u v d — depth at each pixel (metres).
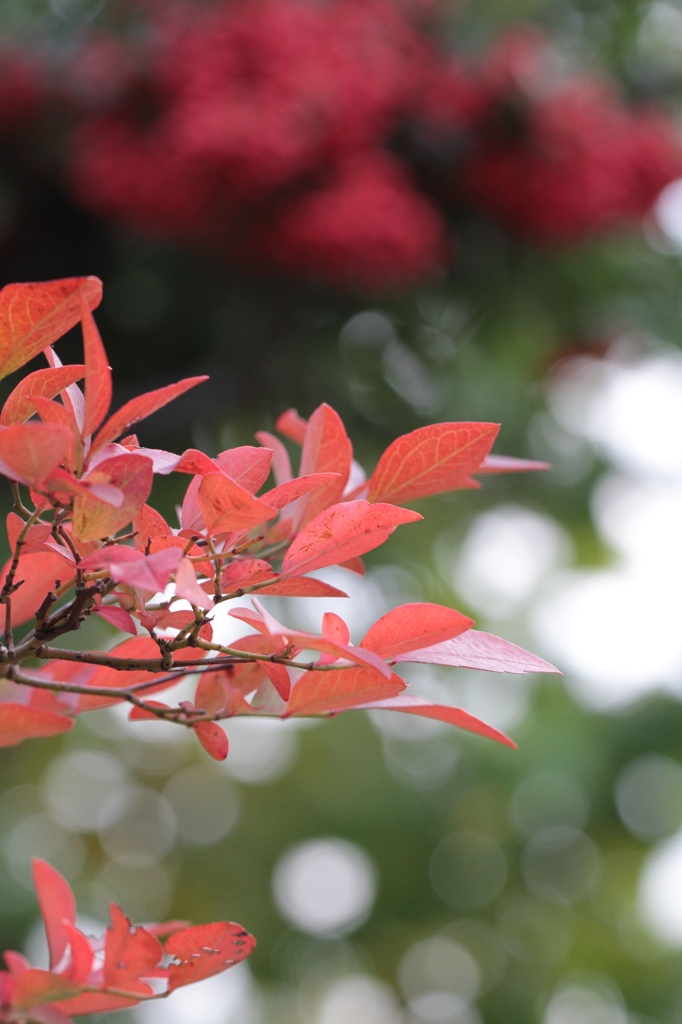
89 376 1.05
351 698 1.08
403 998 5.52
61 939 1.12
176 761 5.54
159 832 5.63
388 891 5.05
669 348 4.08
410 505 3.96
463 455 1.13
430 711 1.08
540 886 5.29
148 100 3.00
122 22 3.26
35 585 1.14
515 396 4.12
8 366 1.06
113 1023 3.97
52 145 3.12
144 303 3.39
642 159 3.25
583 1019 5.62
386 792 4.86
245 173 2.73
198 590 1.04
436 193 3.30
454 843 5.07
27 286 1.04
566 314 3.80
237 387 3.47
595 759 4.72
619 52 3.92
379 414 3.66
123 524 1.05
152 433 3.37
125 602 1.08
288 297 3.36
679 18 4.01
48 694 1.14
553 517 4.57
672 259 3.90
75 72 3.03
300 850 5.14
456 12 3.57
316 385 3.55
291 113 2.76
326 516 1.07
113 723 5.16
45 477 1.04
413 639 1.08
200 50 2.86
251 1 3.00
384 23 3.24
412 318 3.49
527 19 3.75
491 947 5.32
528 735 4.71
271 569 1.08
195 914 5.16
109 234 3.32
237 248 3.08
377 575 4.09
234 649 1.12
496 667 1.08
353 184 2.86
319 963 5.42
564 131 3.14
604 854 5.31
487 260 3.46
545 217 3.31
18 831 5.39
